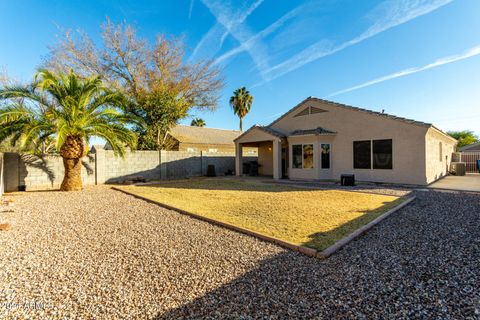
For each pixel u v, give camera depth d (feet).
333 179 47.19
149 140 62.18
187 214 21.81
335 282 9.86
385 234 15.80
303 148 49.08
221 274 10.64
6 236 15.97
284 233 15.92
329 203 25.86
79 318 7.77
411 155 38.29
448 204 24.39
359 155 43.80
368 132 42.70
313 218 19.79
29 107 34.19
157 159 55.67
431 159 41.57
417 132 37.70
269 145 65.00
